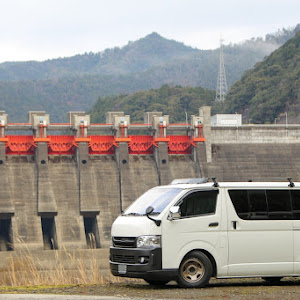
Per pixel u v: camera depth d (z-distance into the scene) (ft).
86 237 586.45
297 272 108.78
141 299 85.66
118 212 556.51
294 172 606.55
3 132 558.56
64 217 542.16
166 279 102.58
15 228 524.52
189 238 104.01
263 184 109.81
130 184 566.77
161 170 579.89
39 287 104.58
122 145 577.43
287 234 108.78
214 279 121.08
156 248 102.42
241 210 107.45
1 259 358.43
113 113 596.29
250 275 106.93
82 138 567.18
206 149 596.70
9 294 87.15
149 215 104.42
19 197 542.98
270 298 89.97
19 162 561.02
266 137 619.26
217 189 107.24
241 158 604.49
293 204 110.01
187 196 105.81
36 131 563.07
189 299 87.92
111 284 110.83
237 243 106.52
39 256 431.02
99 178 565.12
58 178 557.74
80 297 84.94
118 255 106.11
